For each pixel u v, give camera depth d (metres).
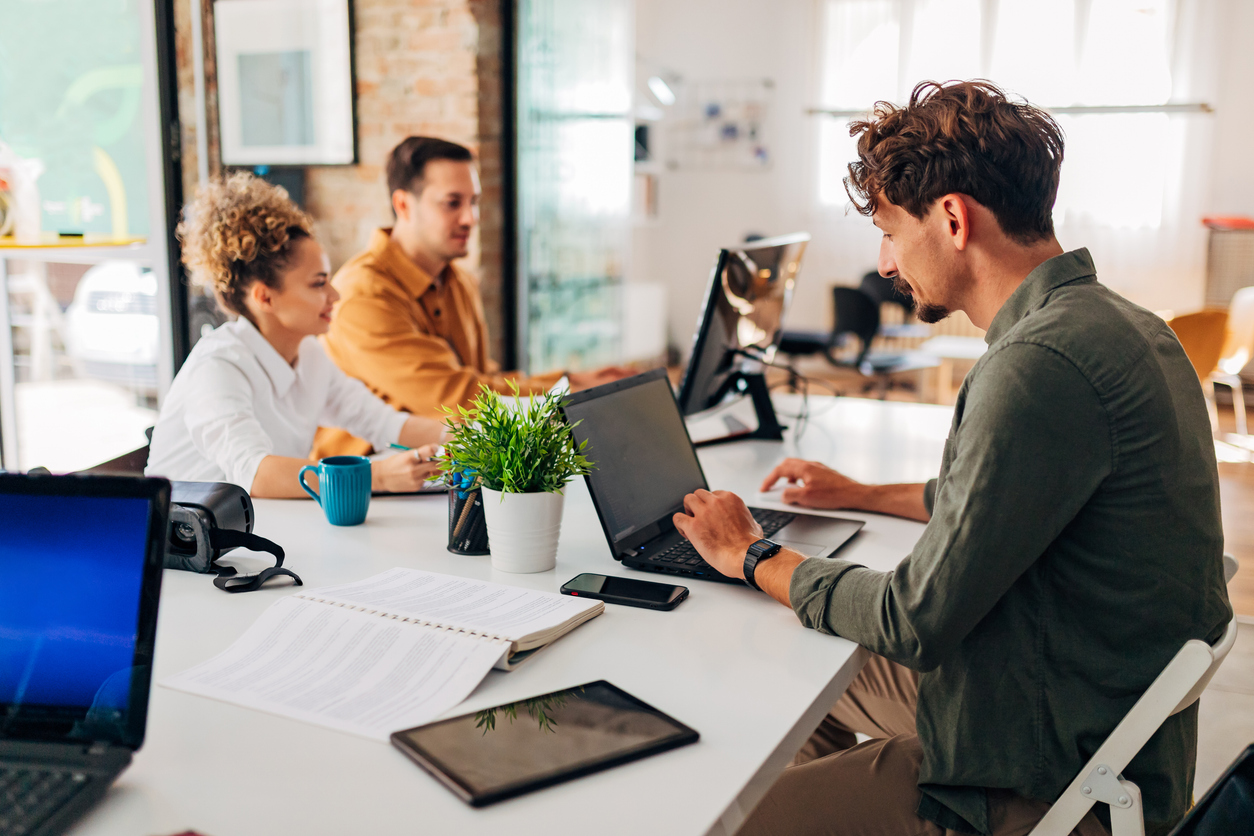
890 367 5.55
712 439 2.19
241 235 1.79
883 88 6.70
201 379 1.76
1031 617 1.03
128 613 0.81
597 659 1.04
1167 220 6.12
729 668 1.03
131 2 3.47
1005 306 1.10
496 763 0.81
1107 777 1.00
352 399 2.12
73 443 3.61
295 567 1.31
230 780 0.80
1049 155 1.09
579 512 1.63
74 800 0.74
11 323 3.43
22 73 3.55
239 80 3.85
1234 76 5.88
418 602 1.14
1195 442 1.04
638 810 0.76
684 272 7.53
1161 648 1.02
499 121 4.44
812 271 7.15
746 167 7.21
